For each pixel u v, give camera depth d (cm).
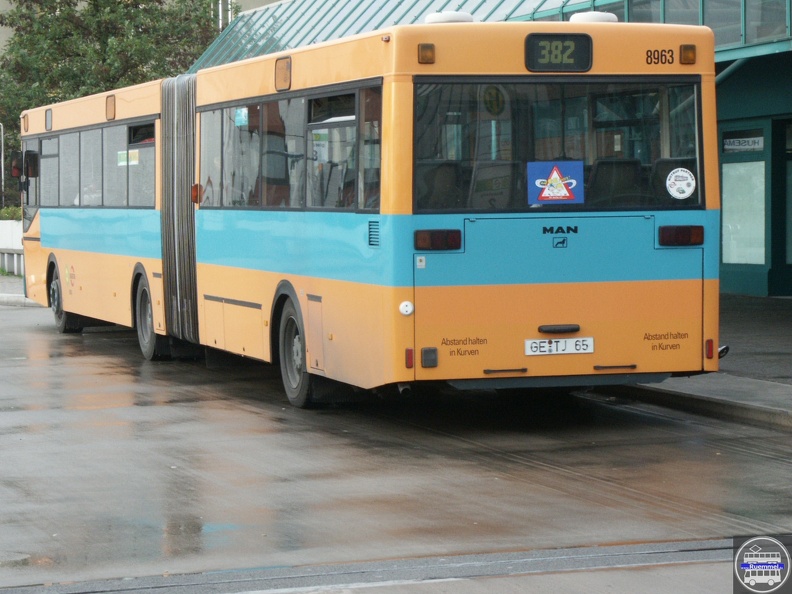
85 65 5012
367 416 1598
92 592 844
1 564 916
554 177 1403
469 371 1390
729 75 2684
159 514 1067
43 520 1052
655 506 1076
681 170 1439
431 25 1373
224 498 1127
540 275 1402
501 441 1409
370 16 3622
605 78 1415
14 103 5138
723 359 1936
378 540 969
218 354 2162
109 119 2383
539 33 1395
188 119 2016
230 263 1850
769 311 2630
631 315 1428
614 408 1652
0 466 1287
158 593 838
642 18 2519
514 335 1399
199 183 1961
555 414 1606
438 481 1191
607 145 1420
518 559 907
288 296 1669
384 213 1379
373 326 1415
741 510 1059
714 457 1300
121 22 5066
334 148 1512
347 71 1475
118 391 1838
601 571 873
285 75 1653
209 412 1636
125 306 2319
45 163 2803
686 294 1444
